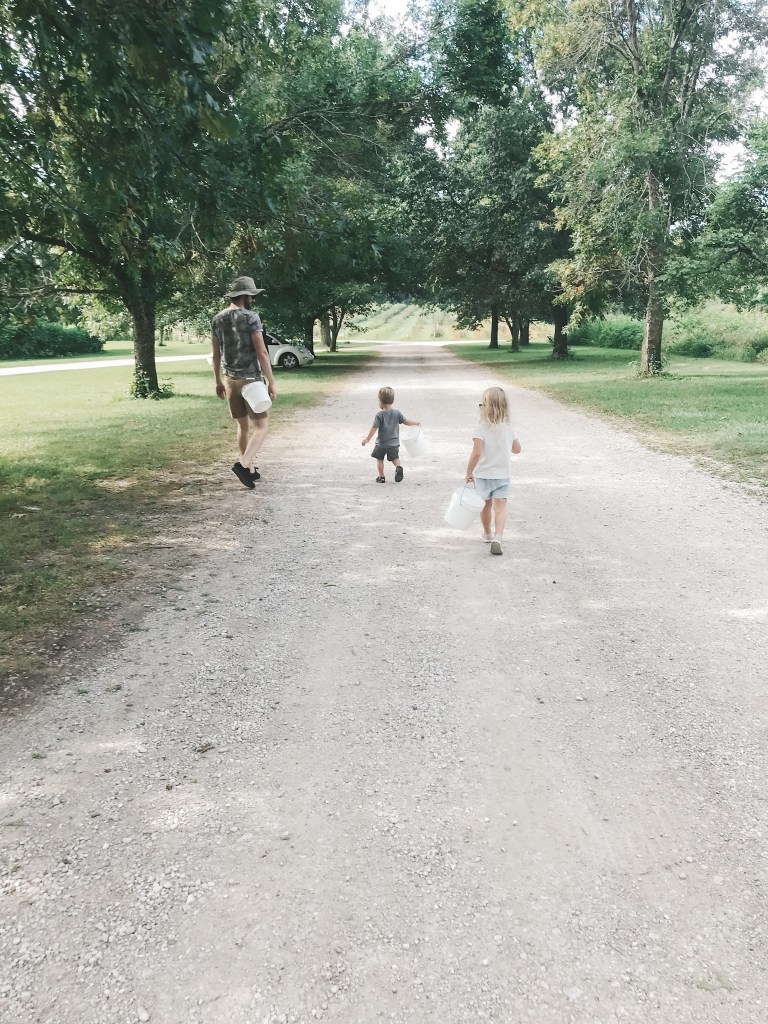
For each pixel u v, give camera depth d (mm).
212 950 2203
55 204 8391
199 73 5238
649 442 11211
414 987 2084
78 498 7762
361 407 16156
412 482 8633
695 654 4191
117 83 5523
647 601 5000
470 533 6645
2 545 6051
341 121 15570
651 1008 2020
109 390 21875
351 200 14680
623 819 2799
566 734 3385
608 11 20484
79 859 2576
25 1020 1975
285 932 2271
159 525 6844
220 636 4438
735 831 2727
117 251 10375
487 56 17969
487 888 2459
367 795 2947
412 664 4098
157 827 2746
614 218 20250
